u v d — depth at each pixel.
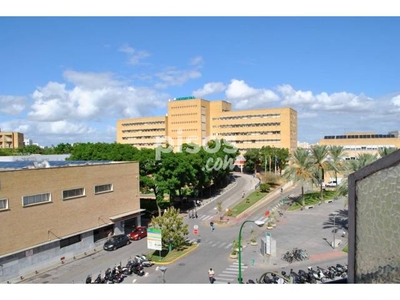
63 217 35.81
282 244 41.16
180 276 31.33
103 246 40.12
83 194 38.47
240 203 68.00
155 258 36.47
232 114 138.25
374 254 7.22
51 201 34.59
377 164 7.06
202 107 141.12
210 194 78.56
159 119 149.88
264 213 59.16
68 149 138.50
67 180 36.47
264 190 79.75
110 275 29.89
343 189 43.06
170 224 38.72
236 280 30.19
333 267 30.53
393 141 98.19
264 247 36.31
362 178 7.56
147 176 55.69
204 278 30.78
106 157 61.22
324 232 45.81
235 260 35.78
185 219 56.16
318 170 64.31
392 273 6.75
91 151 63.75
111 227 42.91
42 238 33.56
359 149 101.31
